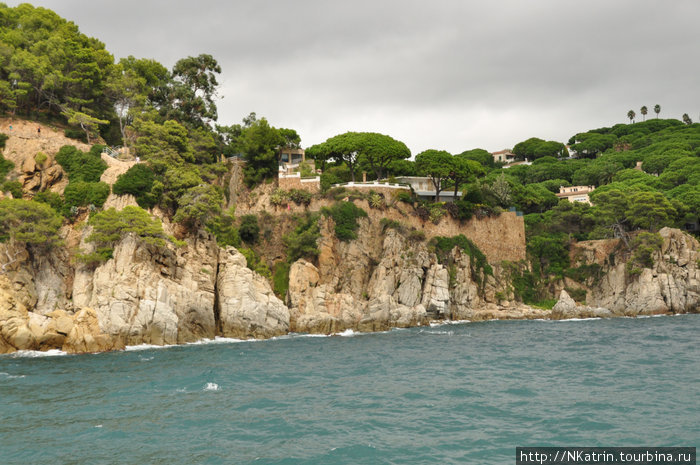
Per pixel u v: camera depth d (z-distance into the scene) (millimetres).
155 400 44844
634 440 35188
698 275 120875
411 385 50094
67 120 103750
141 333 72938
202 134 112500
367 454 33062
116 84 105000
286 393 47219
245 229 104188
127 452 33469
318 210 107500
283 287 99125
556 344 74875
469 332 90188
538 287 126125
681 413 40438
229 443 34938
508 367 58438
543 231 136125
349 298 95875
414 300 102938
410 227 111875
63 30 107625
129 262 75750
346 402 44219
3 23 107812
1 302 68375
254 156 114250
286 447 34219
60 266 80250
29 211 76625
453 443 34812
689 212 139250
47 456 32844
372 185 112750
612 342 76062
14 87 98688
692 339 77375
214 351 69562
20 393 47062
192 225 86625
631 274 119375
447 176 122125
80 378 52875
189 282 80875
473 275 116000
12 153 88500
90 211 85375
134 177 87625
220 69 121750
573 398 45000
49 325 68875
